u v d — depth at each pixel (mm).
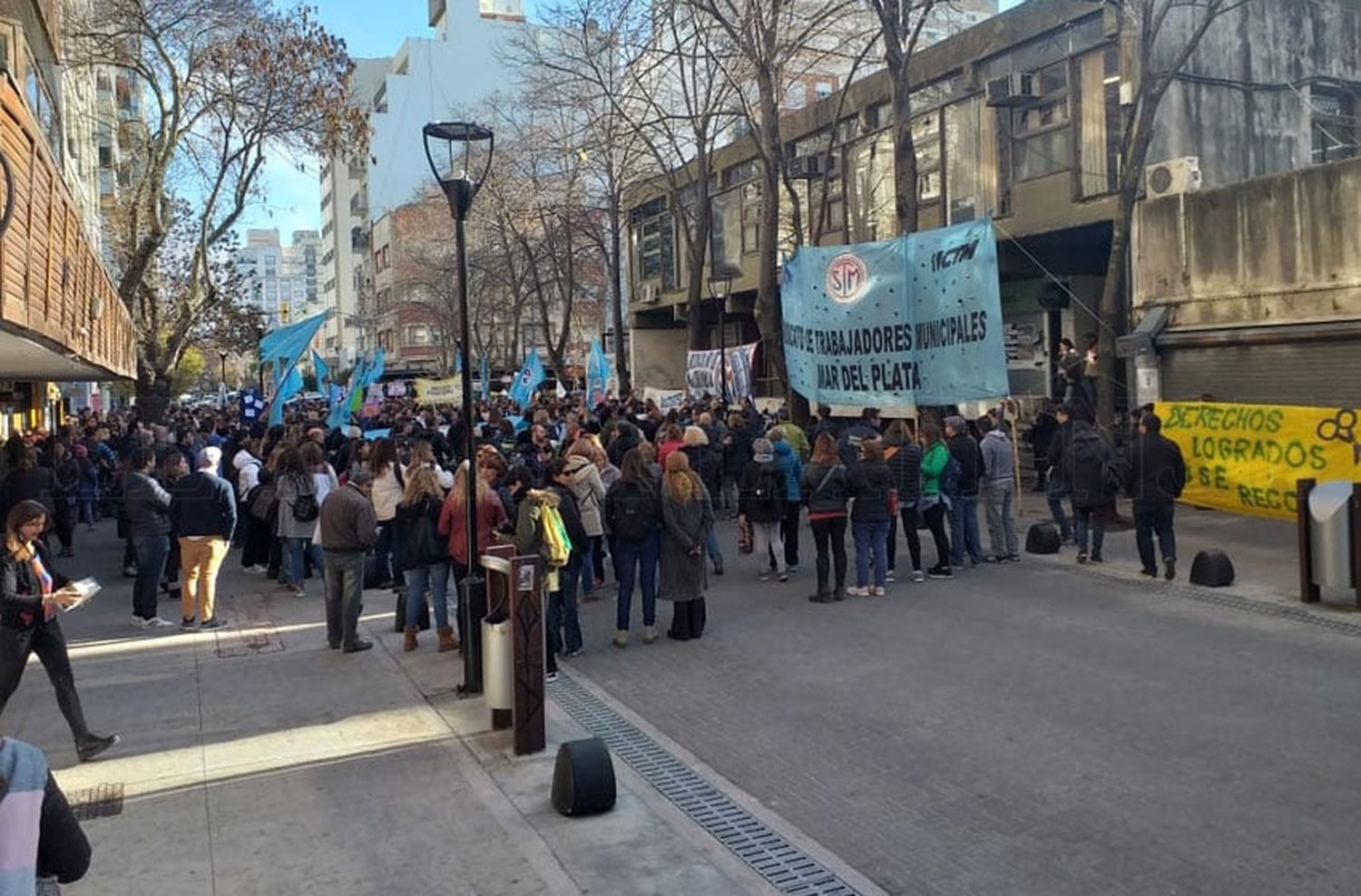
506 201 41094
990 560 13023
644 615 9820
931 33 39625
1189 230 16547
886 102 25188
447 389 34469
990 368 11555
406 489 9820
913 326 12258
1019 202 21172
